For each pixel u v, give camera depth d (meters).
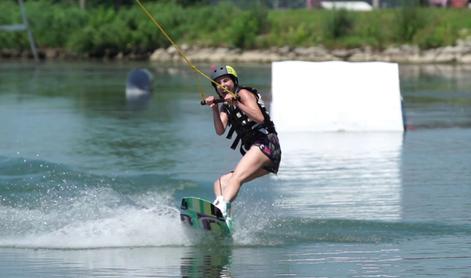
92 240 34.66
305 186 45.84
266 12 190.88
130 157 55.09
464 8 192.50
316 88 67.69
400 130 67.12
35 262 31.83
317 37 183.25
